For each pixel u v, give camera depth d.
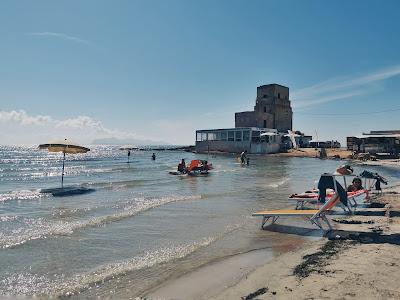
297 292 5.14
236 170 31.72
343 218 10.55
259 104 83.25
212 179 24.20
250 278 5.88
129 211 12.16
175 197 15.62
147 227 9.89
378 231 8.73
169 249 7.82
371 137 50.88
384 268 5.99
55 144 19.86
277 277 5.84
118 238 8.70
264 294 5.15
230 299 5.08
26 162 62.62
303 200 11.83
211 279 6.02
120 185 20.94
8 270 6.40
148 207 12.94
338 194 9.04
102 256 7.29
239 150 67.88
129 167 40.56
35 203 14.46
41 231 9.28
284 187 19.41
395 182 22.30
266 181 22.61
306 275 5.84
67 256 7.25
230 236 8.95
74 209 12.91
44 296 5.33
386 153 50.69
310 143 77.50
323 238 8.58
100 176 29.42
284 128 83.00
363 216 10.72
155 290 5.57
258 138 66.69
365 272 5.82
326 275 5.77
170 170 34.50
